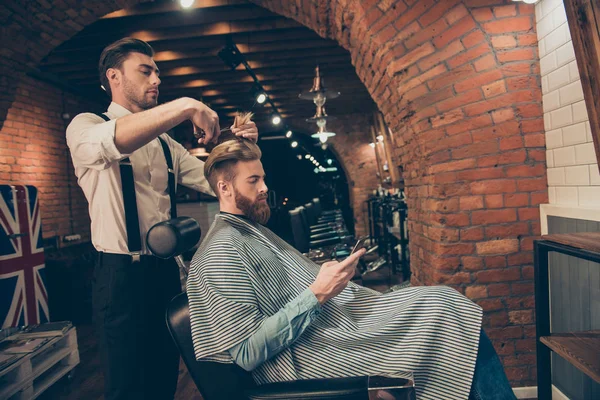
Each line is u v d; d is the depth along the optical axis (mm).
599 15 1479
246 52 5266
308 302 1039
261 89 6363
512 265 2348
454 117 2363
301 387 996
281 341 1016
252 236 1220
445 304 1137
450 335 1102
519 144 2320
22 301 3303
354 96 7824
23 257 3352
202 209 7594
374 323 1186
